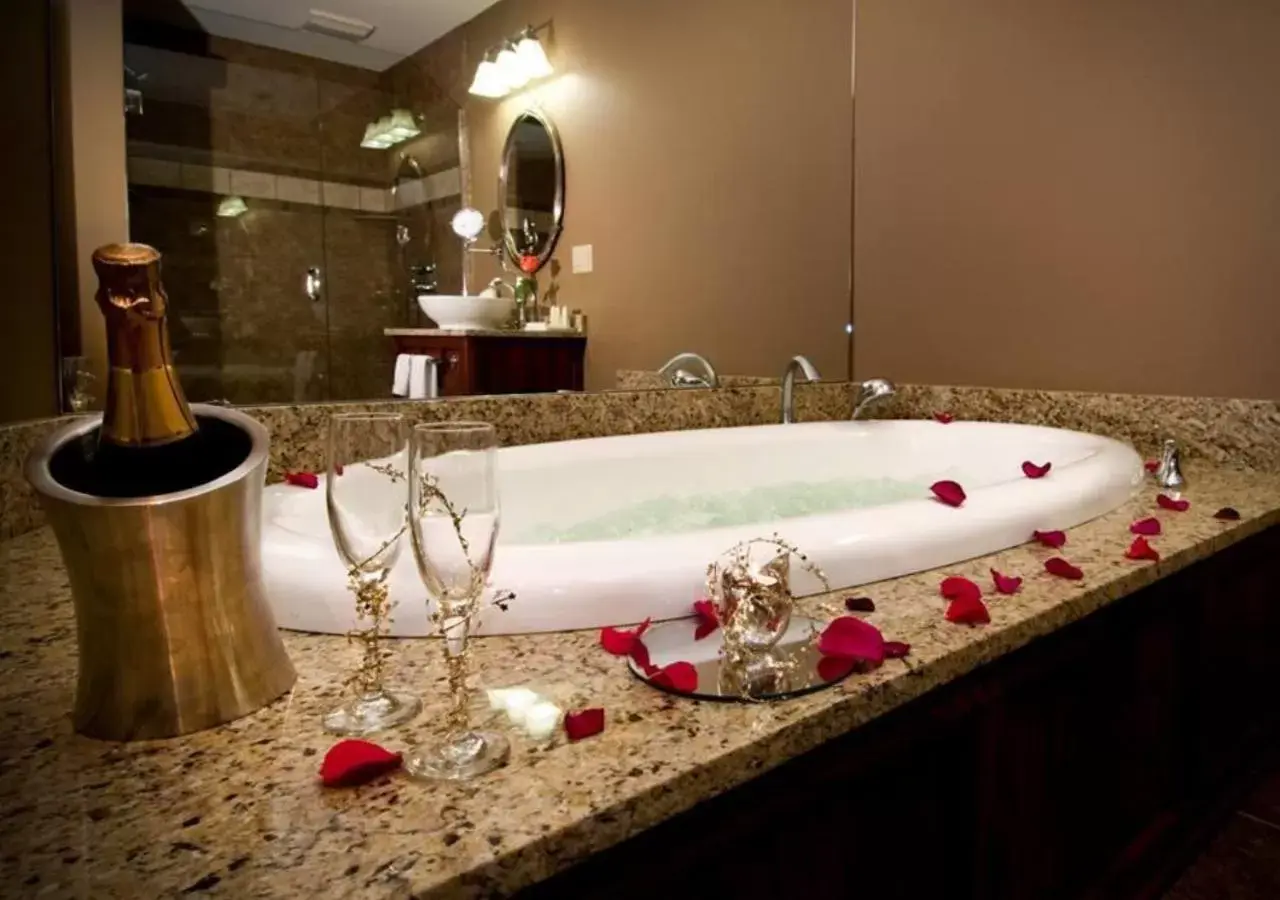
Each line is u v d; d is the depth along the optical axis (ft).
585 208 6.51
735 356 7.62
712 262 7.39
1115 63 6.21
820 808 2.22
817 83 7.89
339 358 5.21
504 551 2.76
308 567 2.67
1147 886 3.89
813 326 8.12
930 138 7.46
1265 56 5.49
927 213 7.55
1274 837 4.47
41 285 3.92
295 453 4.78
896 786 2.46
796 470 6.52
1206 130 5.79
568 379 6.51
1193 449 5.99
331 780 1.63
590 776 1.71
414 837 1.48
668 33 7.04
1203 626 4.17
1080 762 3.34
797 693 2.12
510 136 6.07
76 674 2.16
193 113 4.60
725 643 2.39
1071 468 4.59
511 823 1.54
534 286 6.27
